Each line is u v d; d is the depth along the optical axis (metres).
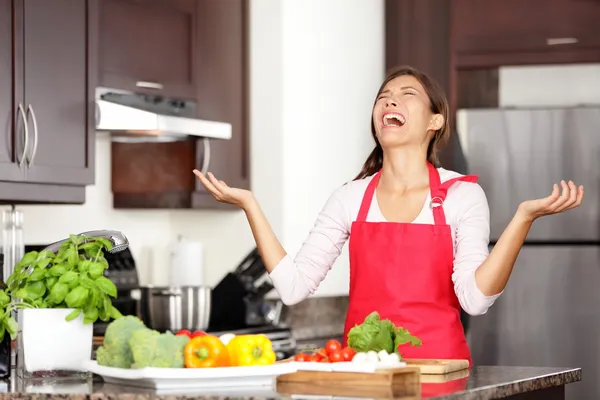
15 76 3.11
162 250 4.56
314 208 4.70
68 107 3.33
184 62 4.10
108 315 2.41
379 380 2.00
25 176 3.14
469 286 2.41
